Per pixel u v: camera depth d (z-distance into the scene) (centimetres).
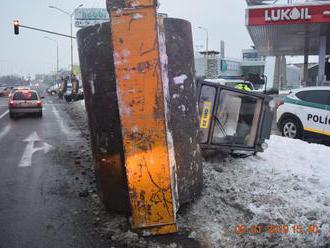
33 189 667
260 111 771
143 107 457
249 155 809
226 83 1675
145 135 457
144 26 453
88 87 521
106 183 523
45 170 804
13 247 447
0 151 1045
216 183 626
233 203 546
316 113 1094
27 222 518
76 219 523
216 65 5769
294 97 1164
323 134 1077
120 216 520
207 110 777
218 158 790
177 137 520
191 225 486
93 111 518
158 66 455
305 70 3259
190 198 545
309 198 560
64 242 457
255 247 430
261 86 2572
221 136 788
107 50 487
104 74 493
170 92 510
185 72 531
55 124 1777
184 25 529
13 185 695
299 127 1142
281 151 860
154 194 461
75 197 614
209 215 512
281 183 629
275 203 541
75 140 1228
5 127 1669
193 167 549
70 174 761
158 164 459
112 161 508
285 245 431
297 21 1928
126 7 452
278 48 3312
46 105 3488
